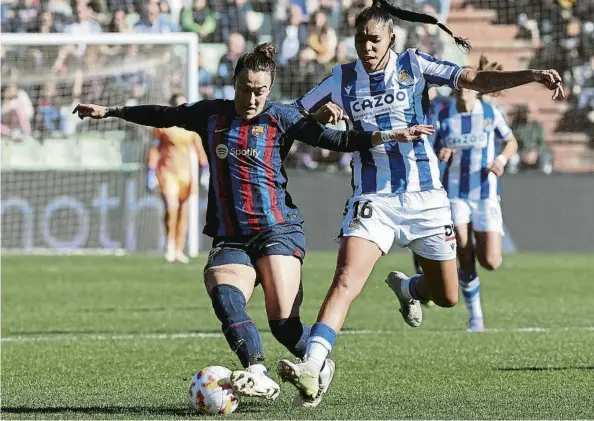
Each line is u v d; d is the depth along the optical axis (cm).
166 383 2581
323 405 2181
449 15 9019
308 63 8425
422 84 2231
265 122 2130
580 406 2144
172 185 6938
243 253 2155
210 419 1981
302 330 2173
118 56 8006
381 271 6316
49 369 2841
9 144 7869
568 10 9075
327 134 2131
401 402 2223
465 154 3900
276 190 2161
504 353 3120
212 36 8575
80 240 7894
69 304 4694
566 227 7962
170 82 7925
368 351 3183
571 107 8862
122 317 4191
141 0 8594
